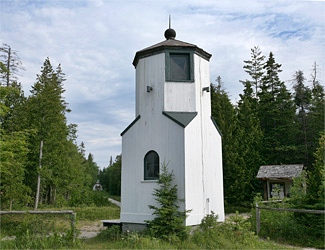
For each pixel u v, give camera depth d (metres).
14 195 23.69
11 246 9.39
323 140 21.64
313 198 11.87
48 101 27.45
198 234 10.81
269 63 40.84
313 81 41.78
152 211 12.02
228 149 28.14
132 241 10.01
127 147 13.23
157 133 12.55
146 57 13.51
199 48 13.27
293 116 37.66
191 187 11.79
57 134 29.03
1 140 15.08
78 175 34.56
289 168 26.42
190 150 12.05
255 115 36.06
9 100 27.25
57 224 10.61
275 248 10.17
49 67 31.80
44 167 27.23
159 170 12.23
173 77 12.99
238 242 10.62
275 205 15.91
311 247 10.66
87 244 10.59
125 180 12.98
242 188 27.81
